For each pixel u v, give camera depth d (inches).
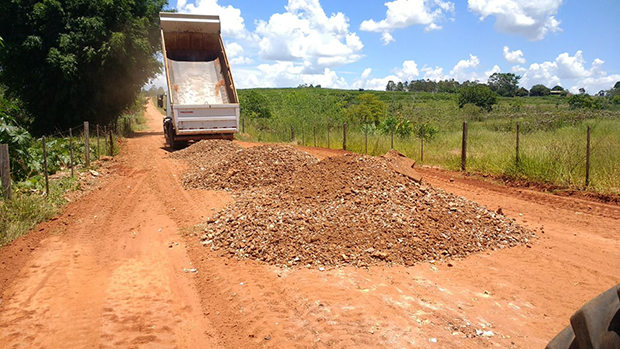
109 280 208.8
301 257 222.1
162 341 155.6
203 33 764.0
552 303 177.2
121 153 717.3
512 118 972.6
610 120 834.8
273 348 147.2
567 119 863.7
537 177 429.1
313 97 1504.7
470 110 1196.5
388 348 144.2
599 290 188.5
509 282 197.6
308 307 173.2
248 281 200.4
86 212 331.3
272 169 439.5
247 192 385.1
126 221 309.1
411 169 356.8
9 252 242.8
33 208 307.9
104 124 1173.7
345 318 164.1
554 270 211.5
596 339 49.8
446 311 169.6
